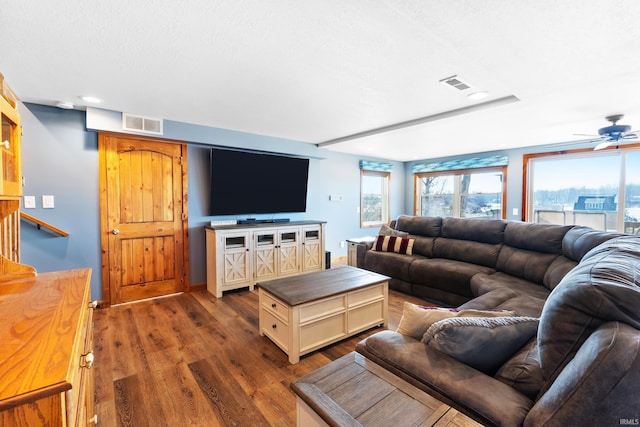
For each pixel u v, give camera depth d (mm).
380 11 1464
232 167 4137
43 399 645
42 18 1524
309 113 3256
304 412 1069
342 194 6051
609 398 744
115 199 3369
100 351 2389
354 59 1990
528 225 3264
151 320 2998
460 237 3889
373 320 2820
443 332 1172
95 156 3244
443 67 2086
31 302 1161
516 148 5441
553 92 2459
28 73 2207
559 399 806
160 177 3666
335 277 2879
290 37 1728
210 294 3838
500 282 2885
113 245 3367
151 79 2332
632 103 2754
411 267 3764
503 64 1974
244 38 1738
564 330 938
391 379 1085
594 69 2014
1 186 1193
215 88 2525
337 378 1094
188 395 1877
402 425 854
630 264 1110
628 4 1326
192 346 2482
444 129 3846
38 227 2982
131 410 1738
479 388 998
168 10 1472
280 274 4320
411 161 7203
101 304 3316
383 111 3172
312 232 4715
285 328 2344
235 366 2201
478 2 1359
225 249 3791
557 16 1437
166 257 3746
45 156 2988
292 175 4820
